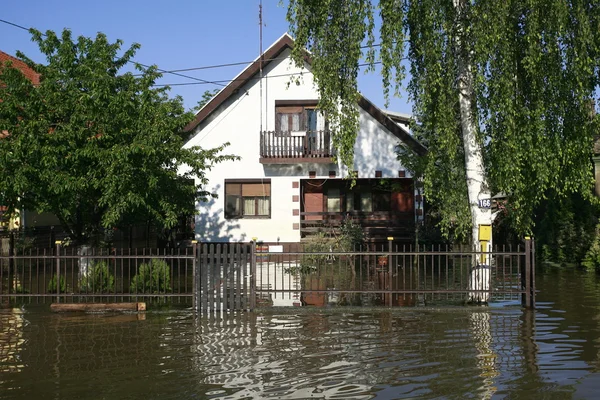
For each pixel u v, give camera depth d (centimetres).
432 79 1166
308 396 673
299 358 830
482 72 1126
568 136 1177
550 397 659
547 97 1158
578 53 1114
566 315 1098
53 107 1393
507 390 684
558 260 1983
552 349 860
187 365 801
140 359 832
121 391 698
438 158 1434
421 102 1234
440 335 955
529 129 1153
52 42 1526
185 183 1802
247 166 2244
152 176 1371
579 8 1099
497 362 798
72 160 1352
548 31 1117
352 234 2114
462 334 959
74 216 1541
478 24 1119
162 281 1395
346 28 1223
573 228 1903
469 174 1273
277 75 2238
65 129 1352
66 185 1309
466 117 1264
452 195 1359
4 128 1356
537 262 2009
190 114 1570
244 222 2244
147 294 1177
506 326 1015
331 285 1508
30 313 1162
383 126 2214
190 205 1695
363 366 788
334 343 912
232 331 1004
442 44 1161
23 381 739
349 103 1247
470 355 834
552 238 2016
